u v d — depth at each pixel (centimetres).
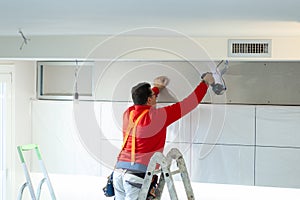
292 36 348
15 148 474
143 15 236
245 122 430
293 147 423
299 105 432
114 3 198
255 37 354
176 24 279
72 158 483
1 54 379
